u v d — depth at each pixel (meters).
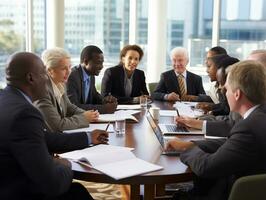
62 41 4.99
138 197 2.17
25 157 1.49
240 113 1.69
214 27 5.59
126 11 5.83
